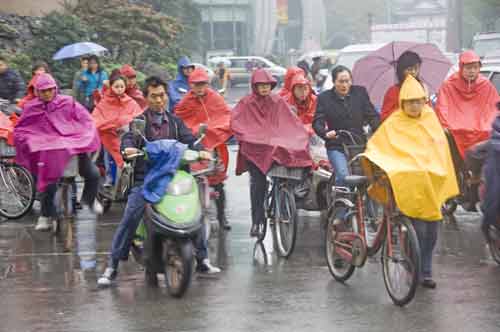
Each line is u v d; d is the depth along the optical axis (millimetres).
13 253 19859
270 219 20578
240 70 106875
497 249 17672
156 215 15414
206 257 17469
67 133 20250
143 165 16109
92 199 20859
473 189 21875
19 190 24141
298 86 21828
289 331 13484
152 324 14008
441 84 23297
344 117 19078
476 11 98625
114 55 62156
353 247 15977
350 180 15719
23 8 54344
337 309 14703
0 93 28109
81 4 61500
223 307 14961
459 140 22000
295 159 19156
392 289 15070
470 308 14594
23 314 14789
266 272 17641
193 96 22469
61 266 18453
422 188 14555
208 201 17844
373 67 23359
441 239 20672
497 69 27578
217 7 188125
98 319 14375
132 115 24281
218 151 22375
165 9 98125
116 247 16469
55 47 51562
